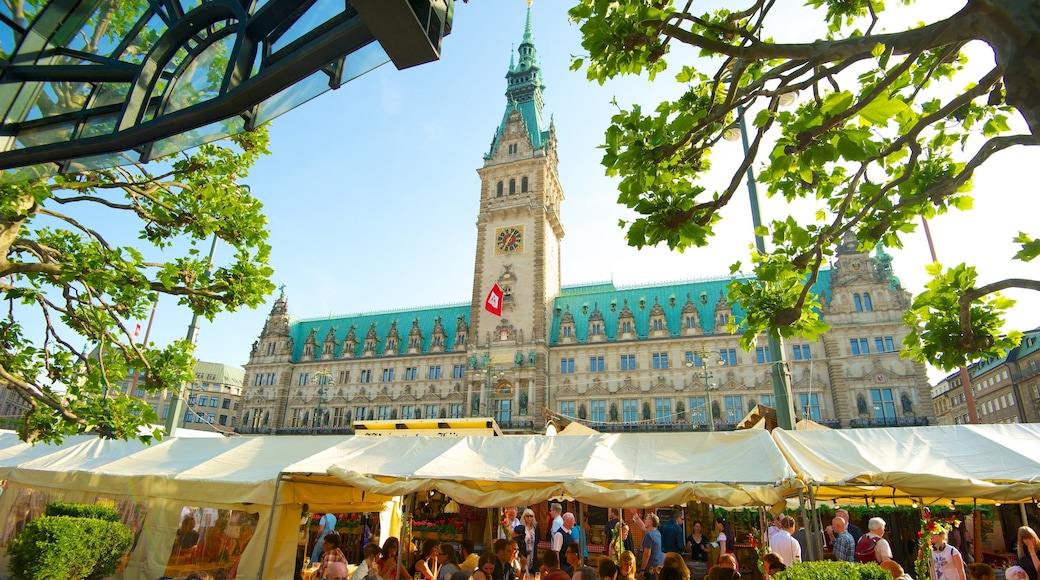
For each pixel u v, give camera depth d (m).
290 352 89.88
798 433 15.83
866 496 18.23
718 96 9.13
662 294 76.81
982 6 4.02
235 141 17.69
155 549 17.80
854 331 62.91
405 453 17.47
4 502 20.80
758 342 66.25
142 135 4.70
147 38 5.02
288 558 16.52
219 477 17.20
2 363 15.30
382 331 89.44
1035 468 13.02
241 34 4.42
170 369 15.75
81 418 14.38
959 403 117.56
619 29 6.73
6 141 5.00
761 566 15.00
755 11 6.98
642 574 16.94
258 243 16.39
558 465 15.59
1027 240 7.55
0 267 12.49
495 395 70.38
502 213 78.56
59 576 14.73
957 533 22.95
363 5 3.50
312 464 16.77
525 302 73.31
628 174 7.55
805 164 6.21
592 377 70.75
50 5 4.94
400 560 15.20
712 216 8.23
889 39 5.39
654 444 16.33
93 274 13.53
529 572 19.66
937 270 9.25
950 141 9.20
